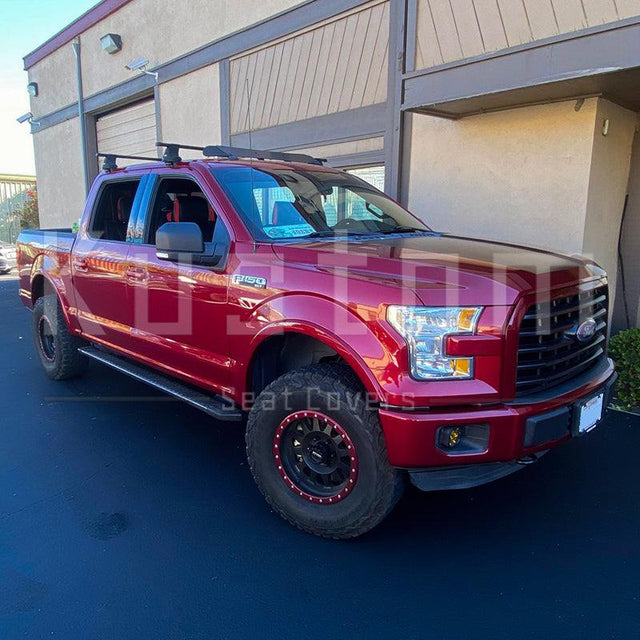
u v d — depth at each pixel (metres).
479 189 6.00
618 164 5.61
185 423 4.48
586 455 3.84
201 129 10.11
